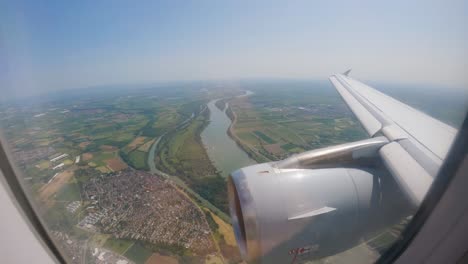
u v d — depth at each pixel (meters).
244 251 3.42
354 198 3.35
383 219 3.36
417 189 2.82
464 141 2.23
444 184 2.38
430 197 2.53
